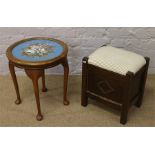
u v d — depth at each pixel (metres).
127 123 2.05
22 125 2.04
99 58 1.96
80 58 2.52
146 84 2.44
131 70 1.87
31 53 1.98
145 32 2.37
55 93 2.36
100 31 2.38
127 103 1.95
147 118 2.10
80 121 2.08
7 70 2.57
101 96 2.07
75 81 2.50
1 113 2.15
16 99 2.28
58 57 1.92
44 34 2.41
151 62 2.51
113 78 1.93
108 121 2.08
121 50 2.07
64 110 2.18
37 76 1.91
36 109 2.19
